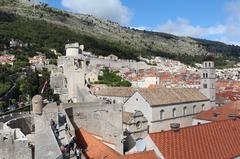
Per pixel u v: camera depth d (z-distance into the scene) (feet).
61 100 412.36
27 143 126.21
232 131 216.33
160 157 176.55
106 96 390.83
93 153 177.47
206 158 184.24
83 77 416.05
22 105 406.41
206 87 406.00
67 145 140.26
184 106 365.40
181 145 184.44
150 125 324.60
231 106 367.04
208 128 206.39
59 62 504.84
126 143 271.28
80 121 230.27
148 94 337.93
